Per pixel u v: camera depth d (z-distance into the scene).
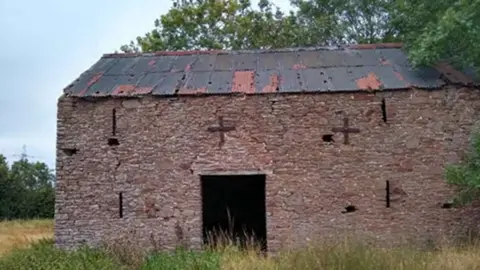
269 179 12.92
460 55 13.44
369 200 12.80
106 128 13.30
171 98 13.23
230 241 13.00
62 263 10.88
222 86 13.42
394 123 12.96
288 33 25.03
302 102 13.05
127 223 13.05
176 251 12.42
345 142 12.95
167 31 27.62
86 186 13.20
